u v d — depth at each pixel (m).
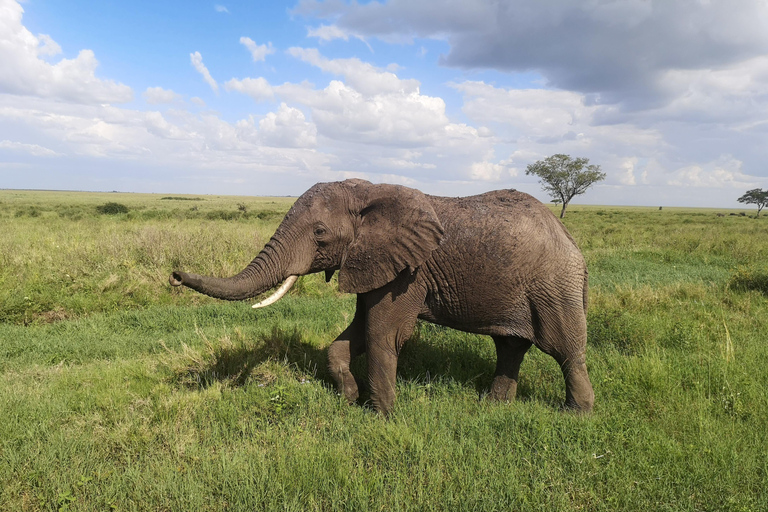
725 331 6.66
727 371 5.02
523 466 3.54
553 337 4.26
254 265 4.16
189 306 8.59
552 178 67.06
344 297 9.57
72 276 9.37
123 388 4.74
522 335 4.39
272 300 4.09
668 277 11.57
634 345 6.18
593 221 43.03
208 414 4.26
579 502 3.17
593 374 5.21
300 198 4.37
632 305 8.27
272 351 5.54
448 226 4.23
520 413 4.18
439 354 5.92
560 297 4.20
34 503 3.09
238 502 3.01
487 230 4.16
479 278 4.18
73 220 27.80
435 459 3.56
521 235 4.14
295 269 4.16
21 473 3.29
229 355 5.40
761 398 4.46
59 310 8.16
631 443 3.74
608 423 4.00
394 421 4.21
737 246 17.03
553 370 5.44
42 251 11.30
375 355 4.32
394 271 4.07
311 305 8.49
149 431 3.91
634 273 12.30
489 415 4.25
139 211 36.34
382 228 4.12
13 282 8.93
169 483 3.19
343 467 3.40
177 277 3.62
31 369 5.30
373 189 4.28
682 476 3.36
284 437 3.87
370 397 4.44
